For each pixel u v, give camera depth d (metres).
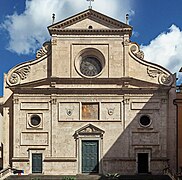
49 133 50.84
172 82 51.66
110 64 51.88
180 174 44.62
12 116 51.97
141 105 51.25
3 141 51.50
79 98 51.41
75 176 47.81
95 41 52.31
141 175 48.19
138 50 52.59
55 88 51.25
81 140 50.81
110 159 50.34
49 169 50.16
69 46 52.22
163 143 50.56
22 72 52.41
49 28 52.06
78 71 51.72
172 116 51.34
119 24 52.12
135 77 52.00
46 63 52.41
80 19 52.56
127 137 50.72
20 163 50.22
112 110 51.16
